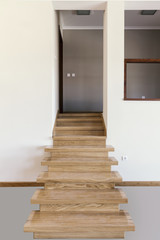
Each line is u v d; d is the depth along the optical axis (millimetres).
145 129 4270
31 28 4141
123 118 4250
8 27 4125
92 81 7078
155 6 4375
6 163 4207
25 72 4168
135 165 4273
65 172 3645
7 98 4184
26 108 4195
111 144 4258
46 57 4168
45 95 4191
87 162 3623
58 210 2848
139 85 7188
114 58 4203
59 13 5672
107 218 2666
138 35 7062
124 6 4367
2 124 4203
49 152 4211
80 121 4867
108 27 4184
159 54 7098
